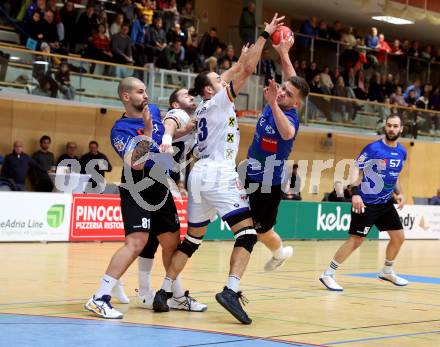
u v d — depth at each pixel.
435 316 8.81
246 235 7.87
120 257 7.75
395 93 32.94
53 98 21.25
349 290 11.20
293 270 13.98
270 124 8.74
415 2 31.70
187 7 28.19
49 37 22.47
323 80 29.48
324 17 34.94
